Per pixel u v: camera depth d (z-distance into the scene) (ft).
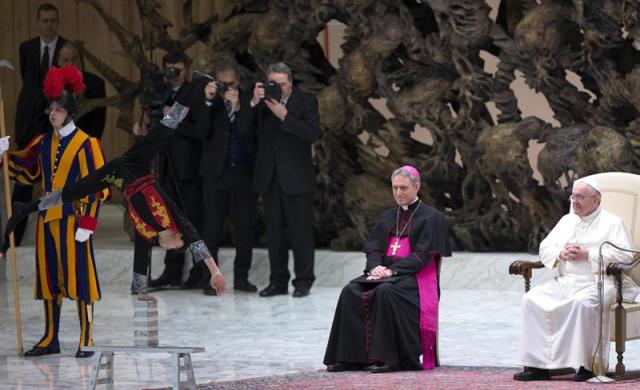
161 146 92.68
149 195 91.86
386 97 172.96
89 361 115.55
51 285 117.80
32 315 147.33
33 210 95.55
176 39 202.08
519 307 147.33
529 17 162.09
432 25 175.42
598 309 101.04
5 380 105.70
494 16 212.43
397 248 114.32
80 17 227.81
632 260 102.89
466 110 168.25
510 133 164.25
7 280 180.65
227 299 158.51
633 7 152.66
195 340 127.54
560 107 164.25
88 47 228.22
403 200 114.52
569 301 101.40
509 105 167.12
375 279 111.04
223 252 174.40
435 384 97.66
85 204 114.73
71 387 102.37
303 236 159.63
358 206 174.50
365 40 172.14
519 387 95.50
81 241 114.52
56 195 94.99
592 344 101.24
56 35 186.70
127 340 127.03
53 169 116.37
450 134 169.78
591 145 157.99
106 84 227.61
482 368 109.50
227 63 159.84
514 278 162.81
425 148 179.01
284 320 140.56
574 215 108.78
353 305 109.60
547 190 164.55
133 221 92.38
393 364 108.17
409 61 175.22
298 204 159.12
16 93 224.33
